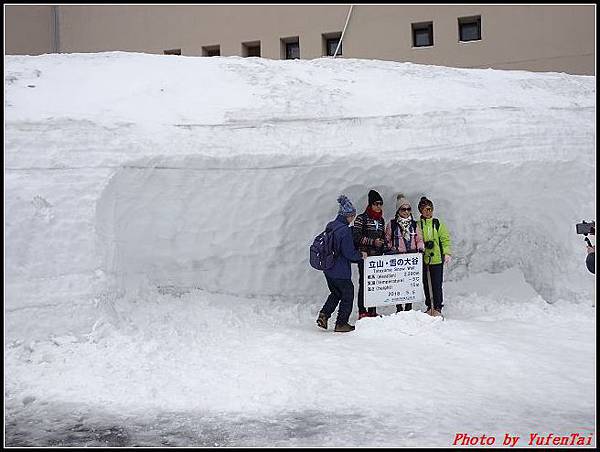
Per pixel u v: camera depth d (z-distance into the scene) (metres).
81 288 5.93
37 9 15.23
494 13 12.91
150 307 6.68
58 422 4.45
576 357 5.70
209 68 8.61
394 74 9.09
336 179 7.31
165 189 6.78
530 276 8.22
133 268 6.83
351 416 4.44
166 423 4.40
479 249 8.15
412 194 7.72
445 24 13.27
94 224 6.19
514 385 4.98
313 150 7.10
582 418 4.34
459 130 7.59
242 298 7.30
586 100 8.65
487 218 7.96
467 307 7.70
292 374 5.22
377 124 7.45
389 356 5.70
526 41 12.73
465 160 7.42
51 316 5.76
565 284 7.78
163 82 7.98
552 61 12.56
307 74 8.75
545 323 7.05
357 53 13.82
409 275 6.93
